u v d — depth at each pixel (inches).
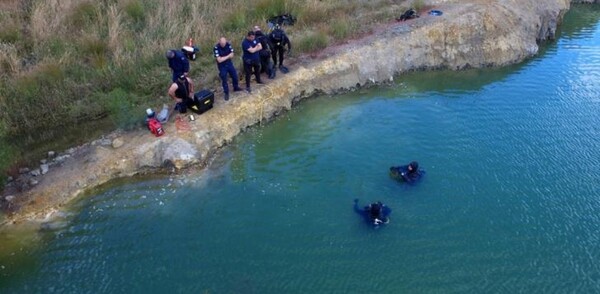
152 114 457.1
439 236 372.2
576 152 471.2
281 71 568.4
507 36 698.2
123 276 340.8
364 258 353.4
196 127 474.3
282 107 539.5
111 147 452.4
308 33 644.1
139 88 530.0
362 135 499.5
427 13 722.8
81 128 480.4
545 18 783.7
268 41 539.5
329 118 533.0
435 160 458.6
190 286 333.4
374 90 597.0
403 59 642.8
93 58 552.4
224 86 503.2
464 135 499.8
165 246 364.2
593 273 342.3
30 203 396.5
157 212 395.9
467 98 581.0
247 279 338.3
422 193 414.6
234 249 362.0
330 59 596.4
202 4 682.2
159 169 442.3
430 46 662.5
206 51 589.6
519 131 507.8
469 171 442.9
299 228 380.2
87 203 404.8
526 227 380.8
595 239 369.7
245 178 435.5
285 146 483.2
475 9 721.6
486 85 618.8
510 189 420.5
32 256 355.3
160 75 543.5
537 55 722.2
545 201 407.5
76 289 331.0
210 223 385.4
